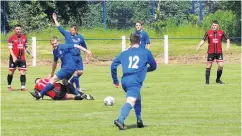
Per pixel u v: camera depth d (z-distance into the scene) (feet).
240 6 274.98
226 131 71.56
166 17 302.25
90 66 210.18
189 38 238.68
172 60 227.81
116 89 124.67
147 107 94.02
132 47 71.92
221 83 135.64
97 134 69.82
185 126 75.05
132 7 303.48
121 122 70.44
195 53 236.63
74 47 101.76
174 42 261.03
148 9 304.30
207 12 315.58
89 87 129.49
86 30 284.00
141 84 71.00
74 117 83.30
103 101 101.71
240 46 254.88
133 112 87.71
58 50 102.12
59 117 83.51
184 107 93.76
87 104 97.60
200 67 196.34
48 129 73.82
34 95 104.06
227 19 278.67
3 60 219.41
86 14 306.14
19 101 102.73
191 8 306.55
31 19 294.46
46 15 297.33
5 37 264.31
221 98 105.91
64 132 71.56
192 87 126.62
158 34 279.90
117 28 296.71
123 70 70.95
